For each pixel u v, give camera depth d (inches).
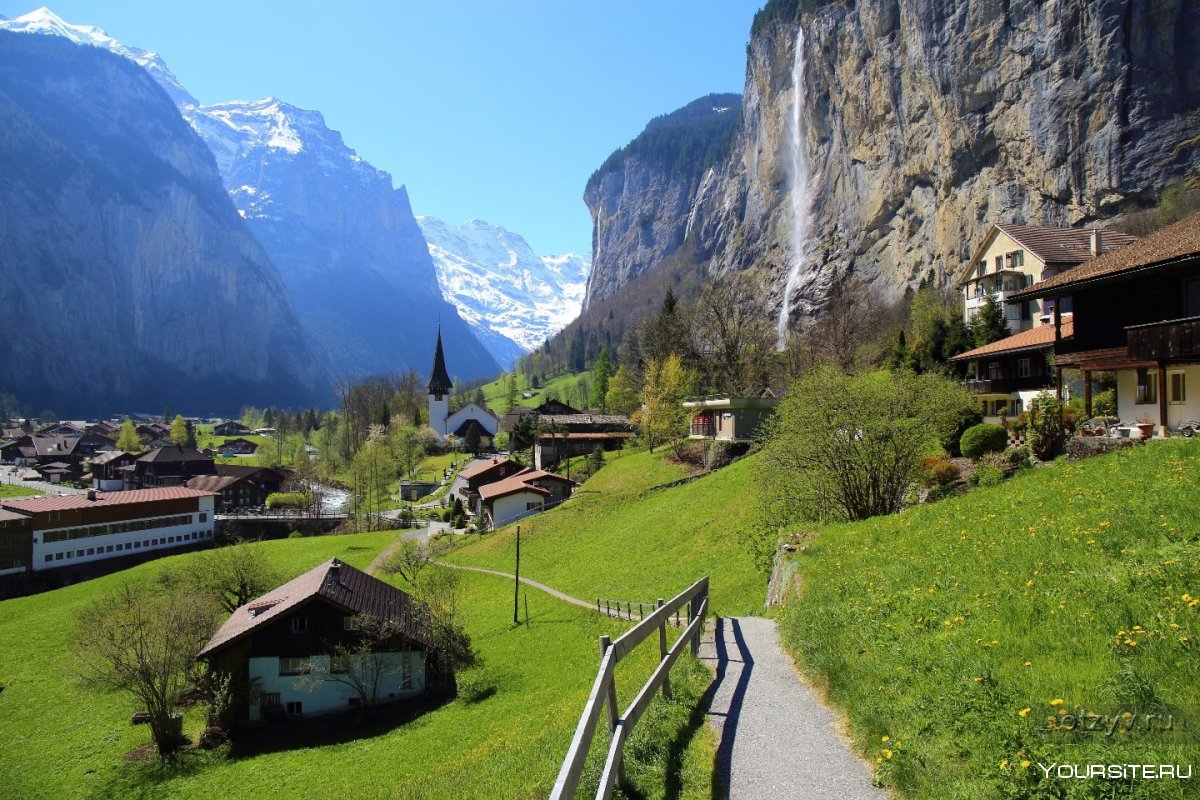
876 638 522.6
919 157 5895.7
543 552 2536.9
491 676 1524.4
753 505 1910.7
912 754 342.3
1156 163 4192.9
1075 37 4493.1
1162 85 4197.8
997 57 4980.3
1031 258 2741.1
